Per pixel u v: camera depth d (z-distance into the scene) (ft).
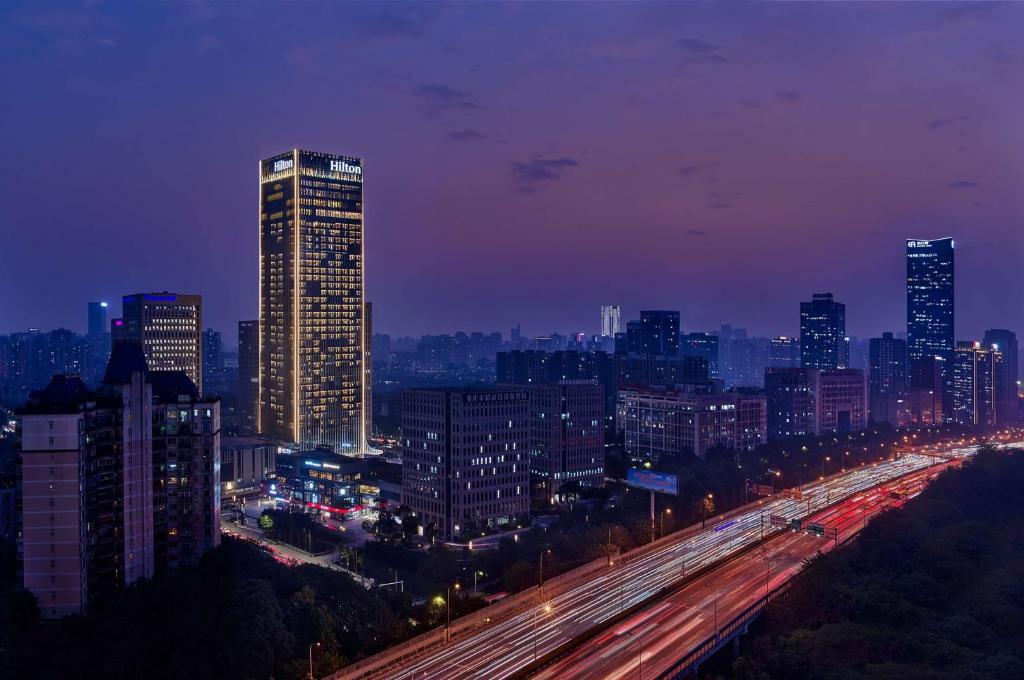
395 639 552.41
